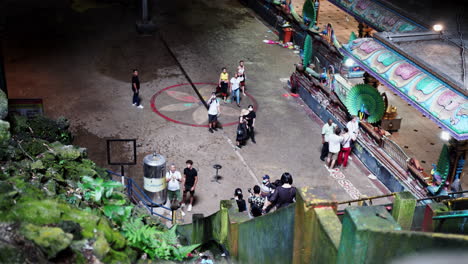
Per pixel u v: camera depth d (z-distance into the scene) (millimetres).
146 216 8719
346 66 20672
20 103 13703
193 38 26219
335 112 18250
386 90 20828
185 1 31766
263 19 29422
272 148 16906
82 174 8570
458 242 2764
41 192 5301
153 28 26297
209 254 9719
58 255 4234
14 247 3947
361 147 16391
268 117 18953
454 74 12727
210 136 17391
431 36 15352
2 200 4578
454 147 12672
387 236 3146
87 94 19906
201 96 20234
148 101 19594
